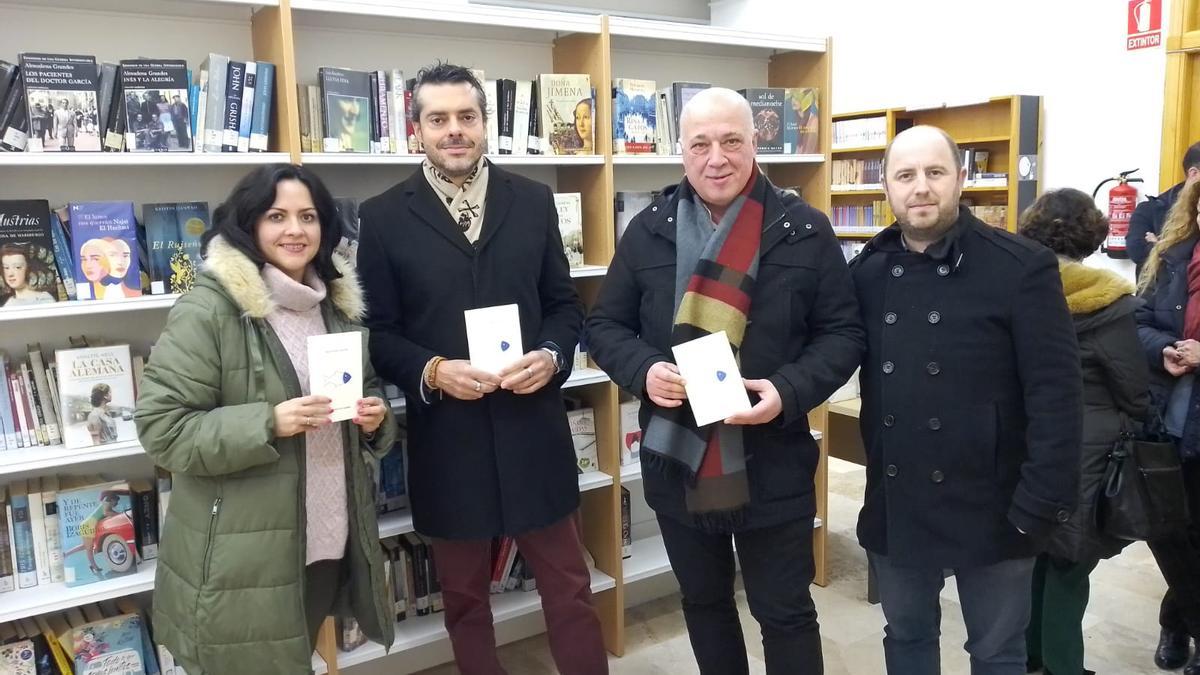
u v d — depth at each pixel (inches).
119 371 86.0
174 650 69.6
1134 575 136.1
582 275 108.0
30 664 86.0
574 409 116.1
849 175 285.6
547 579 93.8
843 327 76.0
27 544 86.0
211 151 86.7
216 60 86.1
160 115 83.7
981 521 71.1
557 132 107.7
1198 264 98.3
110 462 95.0
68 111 80.0
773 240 75.5
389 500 103.7
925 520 72.7
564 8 309.6
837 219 293.7
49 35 86.8
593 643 95.3
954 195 69.3
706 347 71.5
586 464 115.6
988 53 245.9
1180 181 200.4
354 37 102.9
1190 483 98.4
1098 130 220.4
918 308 72.5
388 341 84.8
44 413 85.5
